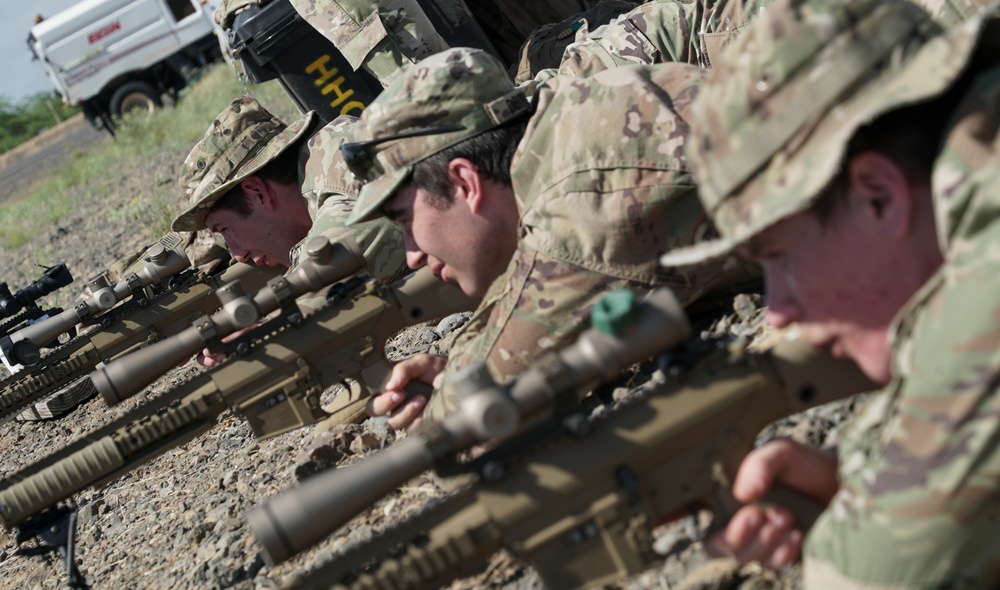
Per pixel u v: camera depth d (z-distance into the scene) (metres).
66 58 24.39
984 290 1.54
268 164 5.10
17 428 6.93
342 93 6.12
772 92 1.67
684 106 2.99
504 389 1.92
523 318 2.93
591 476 1.94
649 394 1.98
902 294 1.74
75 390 6.03
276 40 5.98
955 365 1.54
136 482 4.93
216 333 3.28
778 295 1.86
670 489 1.97
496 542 1.98
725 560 2.30
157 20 24.44
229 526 3.83
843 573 1.63
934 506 1.54
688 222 2.95
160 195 13.55
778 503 1.92
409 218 3.18
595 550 1.97
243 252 5.34
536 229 2.98
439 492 3.26
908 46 1.65
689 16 4.71
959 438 1.53
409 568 1.99
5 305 6.34
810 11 1.66
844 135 1.60
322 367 3.36
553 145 3.00
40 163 40.00
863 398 2.64
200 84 23.97
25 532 3.15
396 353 4.96
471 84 3.07
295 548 1.94
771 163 1.69
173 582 3.65
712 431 1.97
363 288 3.38
